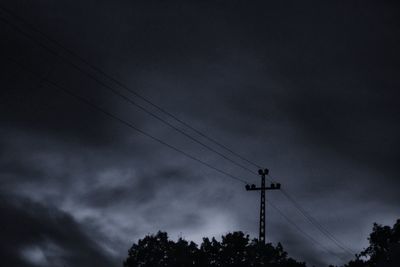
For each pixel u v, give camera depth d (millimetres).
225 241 61125
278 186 33219
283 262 59156
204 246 61844
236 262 59312
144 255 62469
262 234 32500
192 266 60562
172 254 61875
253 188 33750
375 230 60812
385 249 59375
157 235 63531
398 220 60094
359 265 61062
